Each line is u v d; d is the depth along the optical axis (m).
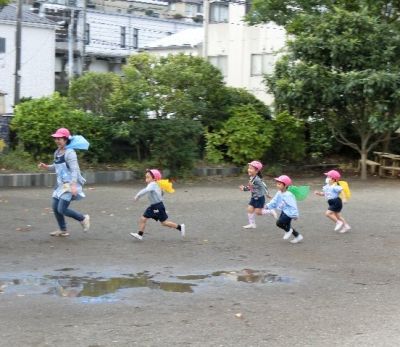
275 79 18.70
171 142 17.95
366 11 18.39
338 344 5.23
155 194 9.56
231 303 6.46
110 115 18.20
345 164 21.81
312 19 18.67
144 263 8.21
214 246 9.39
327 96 17.77
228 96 20.48
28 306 6.19
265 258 8.66
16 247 8.92
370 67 18.09
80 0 43.44
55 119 17.20
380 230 10.84
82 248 8.99
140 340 5.25
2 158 16.91
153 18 49.28
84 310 6.11
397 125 17.73
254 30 30.55
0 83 35.25
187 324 5.71
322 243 9.73
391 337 5.42
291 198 9.81
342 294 6.88
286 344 5.21
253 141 19.23
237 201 14.09
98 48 45.78
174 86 18.70
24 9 38.62
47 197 13.98
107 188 15.99
